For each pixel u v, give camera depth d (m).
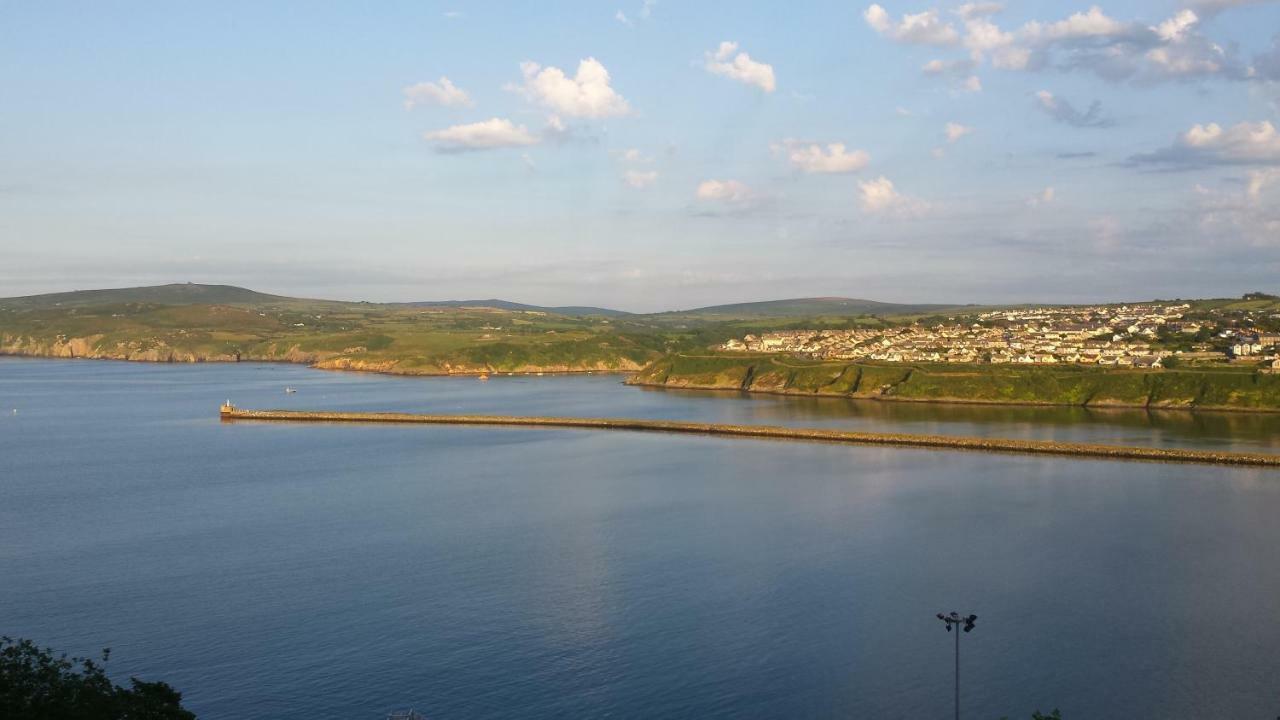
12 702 46.88
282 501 140.00
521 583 96.06
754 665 75.44
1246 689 71.00
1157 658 76.38
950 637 80.81
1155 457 170.62
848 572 98.62
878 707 68.56
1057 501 133.00
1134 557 103.25
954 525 118.75
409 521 125.06
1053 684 72.00
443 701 69.88
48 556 108.75
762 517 124.75
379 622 85.31
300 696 70.75
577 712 68.06
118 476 164.25
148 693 54.00
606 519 124.81
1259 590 91.94
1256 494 136.88
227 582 97.62
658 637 81.12
